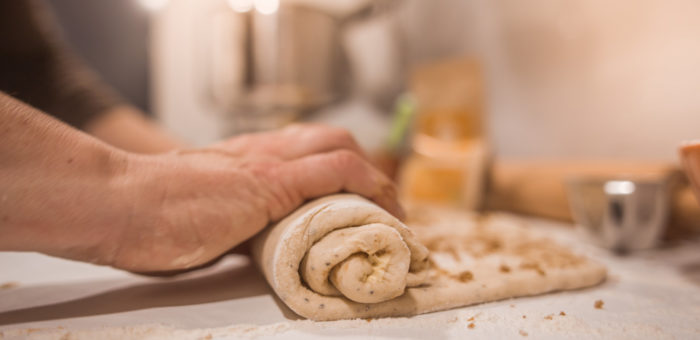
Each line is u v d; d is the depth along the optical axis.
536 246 0.46
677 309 0.34
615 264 0.44
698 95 0.53
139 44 1.28
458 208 0.79
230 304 0.34
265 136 0.39
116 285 0.38
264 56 0.91
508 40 0.89
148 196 0.32
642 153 0.61
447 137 0.85
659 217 0.46
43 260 0.45
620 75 0.64
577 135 0.73
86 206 0.30
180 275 0.40
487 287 0.35
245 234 0.34
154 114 1.33
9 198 0.29
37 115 0.30
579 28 0.71
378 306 0.32
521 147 0.86
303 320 0.31
